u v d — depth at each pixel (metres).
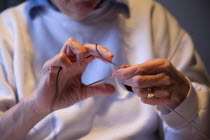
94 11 0.77
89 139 0.71
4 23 0.80
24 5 0.83
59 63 0.58
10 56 0.76
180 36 0.82
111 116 0.73
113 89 0.68
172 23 0.84
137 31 0.80
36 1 0.78
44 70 0.61
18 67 0.74
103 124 0.73
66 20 0.77
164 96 0.60
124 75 0.57
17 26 0.78
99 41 0.79
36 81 0.74
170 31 0.82
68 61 0.59
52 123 0.70
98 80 0.74
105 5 0.78
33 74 0.75
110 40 0.78
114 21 0.79
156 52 0.79
